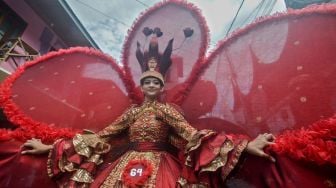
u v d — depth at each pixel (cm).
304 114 178
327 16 190
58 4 702
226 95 223
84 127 264
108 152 231
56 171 208
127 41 277
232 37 236
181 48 255
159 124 230
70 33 828
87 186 202
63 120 265
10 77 282
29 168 231
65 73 288
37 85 282
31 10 762
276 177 173
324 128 157
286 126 185
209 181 182
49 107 271
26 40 759
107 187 195
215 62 238
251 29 228
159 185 187
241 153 176
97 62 288
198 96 238
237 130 209
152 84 241
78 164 208
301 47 196
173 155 232
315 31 193
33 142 232
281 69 200
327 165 158
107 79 279
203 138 187
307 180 163
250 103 208
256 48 220
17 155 234
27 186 230
